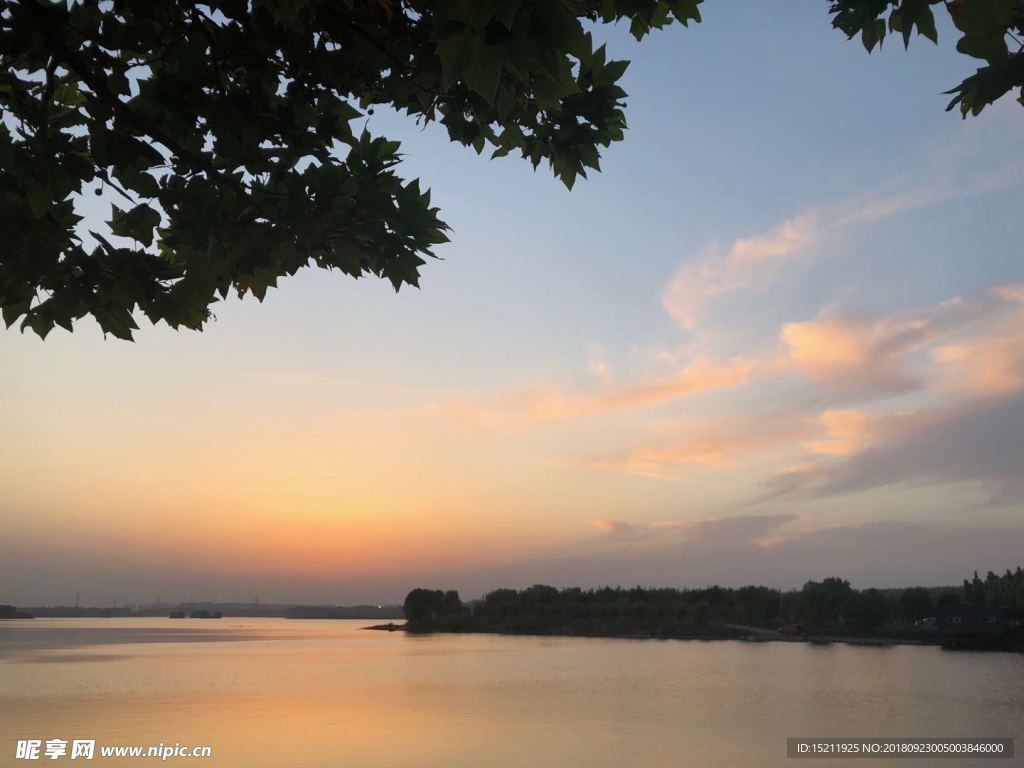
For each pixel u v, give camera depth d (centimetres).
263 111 499
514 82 470
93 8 474
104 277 513
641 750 4412
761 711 6138
